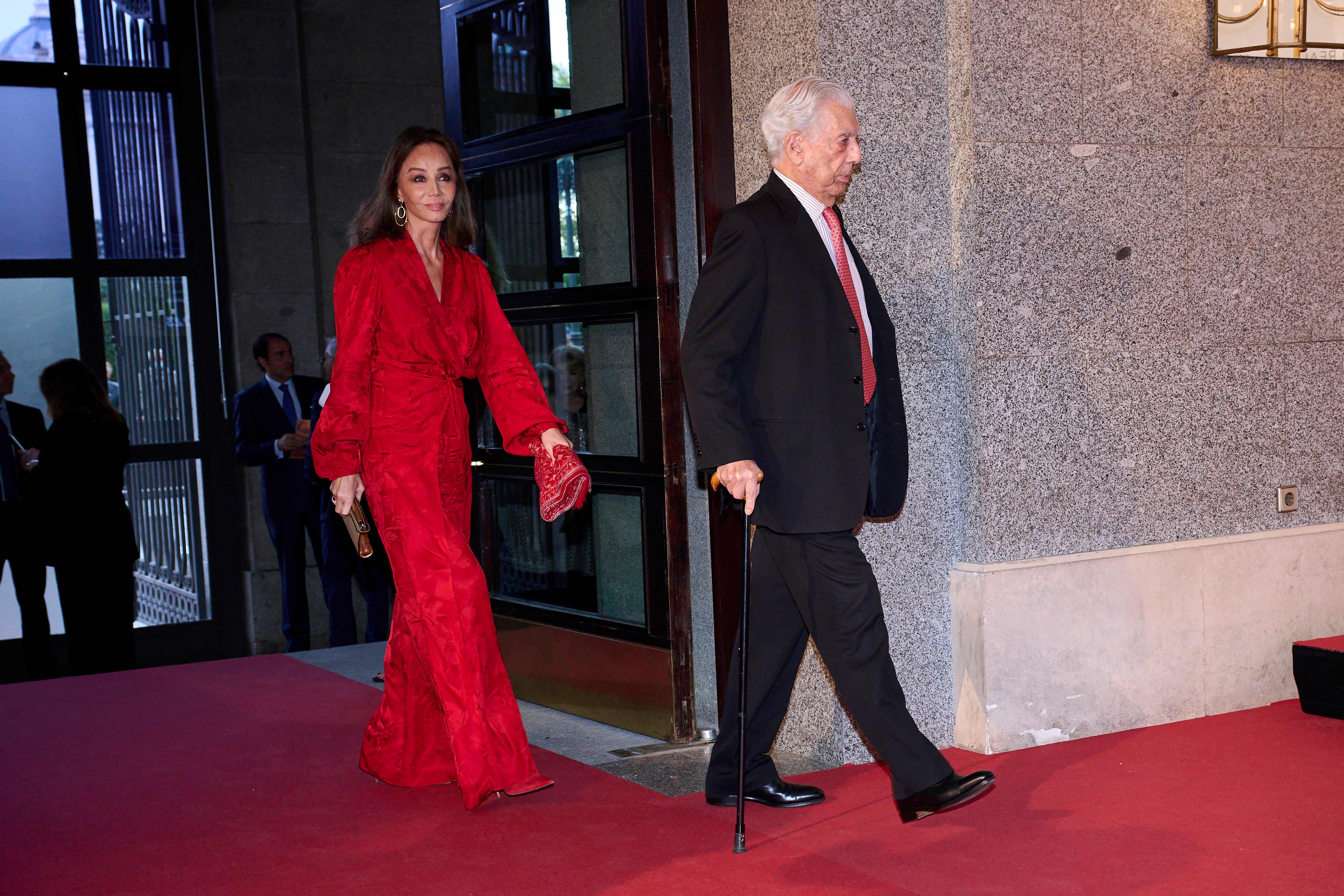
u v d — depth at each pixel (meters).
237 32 7.73
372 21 8.09
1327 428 4.38
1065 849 2.89
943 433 3.82
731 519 3.92
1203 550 4.10
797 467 2.95
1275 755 3.64
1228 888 2.63
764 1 3.74
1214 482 4.17
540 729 4.25
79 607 6.75
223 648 8.09
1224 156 4.14
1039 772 3.54
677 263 3.93
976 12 3.71
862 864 2.81
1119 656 3.96
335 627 6.95
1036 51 3.80
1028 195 3.81
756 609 3.16
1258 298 4.22
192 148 7.92
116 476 6.82
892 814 3.18
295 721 4.45
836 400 2.97
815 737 3.79
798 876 2.74
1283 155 4.24
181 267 7.92
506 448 3.48
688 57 3.94
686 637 3.98
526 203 4.49
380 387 3.39
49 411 6.75
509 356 3.51
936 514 3.82
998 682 3.76
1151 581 4.01
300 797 3.47
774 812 3.23
